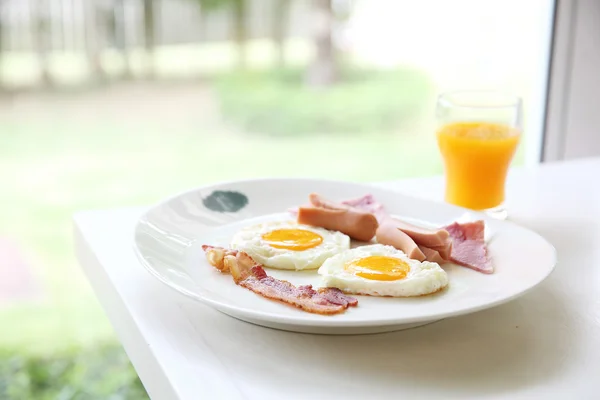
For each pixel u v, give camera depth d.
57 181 3.81
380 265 0.78
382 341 0.72
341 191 0.96
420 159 4.29
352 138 4.58
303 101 4.58
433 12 4.75
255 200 0.94
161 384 0.69
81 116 4.63
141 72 4.84
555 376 0.68
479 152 0.93
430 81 4.74
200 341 0.72
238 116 4.59
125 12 4.75
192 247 0.85
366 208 0.90
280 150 4.39
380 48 4.91
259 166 4.14
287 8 5.07
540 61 1.45
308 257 0.81
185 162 4.13
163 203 0.88
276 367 0.69
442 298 0.75
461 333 0.73
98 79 4.72
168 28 4.87
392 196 0.94
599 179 1.09
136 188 3.79
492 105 0.97
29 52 4.55
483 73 4.68
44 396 2.10
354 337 0.73
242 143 4.45
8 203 3.58
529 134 1.50
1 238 3.29
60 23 4.59
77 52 4.65
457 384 0.67
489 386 0.67
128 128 4.50
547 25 1.41
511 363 0.70
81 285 2.97
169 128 4.54
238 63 5.04
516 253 0.81
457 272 0.80
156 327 0.74
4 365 2.26
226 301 0.74
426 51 4.79
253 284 0.77
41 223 3.42
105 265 0.84
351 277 0.76
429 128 4.67
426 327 0.74
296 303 0.73
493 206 0.96
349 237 0.86
